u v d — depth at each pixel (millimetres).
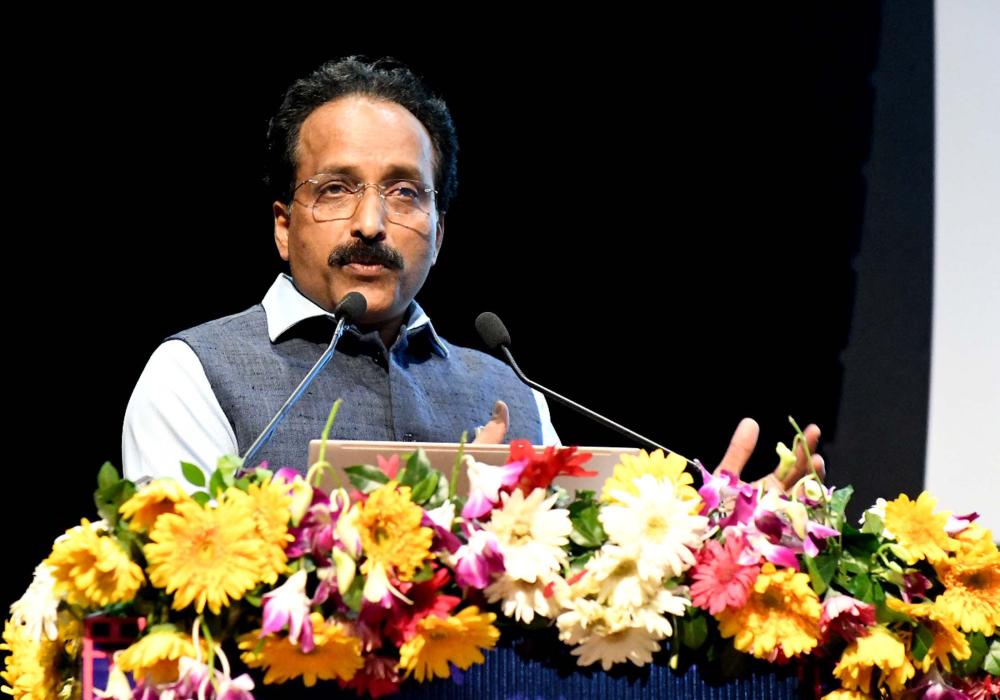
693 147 4195
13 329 3730
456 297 4176
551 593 1354
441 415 2584
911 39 4051
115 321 3795
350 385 2492
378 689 1328
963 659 1496
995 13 3953
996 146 3904
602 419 2041
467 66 4062
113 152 3771
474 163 4141
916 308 3996
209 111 3803
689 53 4152
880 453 4016
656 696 1433
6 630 1547
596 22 4105
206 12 3771
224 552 1253
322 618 1275
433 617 1301
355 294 2105
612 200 4203
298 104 2588
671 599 1392
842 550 1464
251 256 3869
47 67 3689
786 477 1528
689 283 4219
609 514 1385
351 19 3889
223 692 1256
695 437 4207
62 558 1251
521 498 1369
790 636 1396
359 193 2494
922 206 4008
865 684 1439
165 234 3822
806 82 4141
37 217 3734
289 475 1351
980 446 3848
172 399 2371
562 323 4215
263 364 2445
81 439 3754
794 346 4160
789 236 4164
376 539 1301
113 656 1295
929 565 1517
